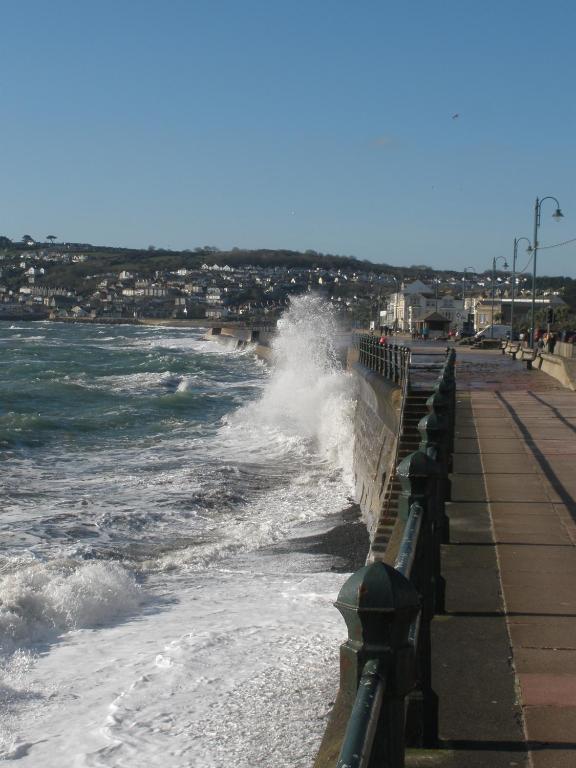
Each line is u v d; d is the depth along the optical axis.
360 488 21.81
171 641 9.98
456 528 9.10
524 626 6.22
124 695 8.23
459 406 21.06
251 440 31.19
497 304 112.25
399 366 21.86
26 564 14.72
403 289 130.00
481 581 7.28
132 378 60.16
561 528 9.09
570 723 4.73
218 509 20.08
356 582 2.78
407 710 4.40
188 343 130.75
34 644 10.25
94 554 15.91
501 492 10.94
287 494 22.22
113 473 24.48
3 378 58.53
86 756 7.04
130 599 12.06
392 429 18.91
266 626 10.34
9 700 8.40
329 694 8.01
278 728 7.35
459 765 4.29
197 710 7.79
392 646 2.78
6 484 22.52
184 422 35.97
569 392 24.81
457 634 6.07
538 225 41.47
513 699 5.04
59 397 46.44
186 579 13.91
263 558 15.83
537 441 15.30
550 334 41.78
